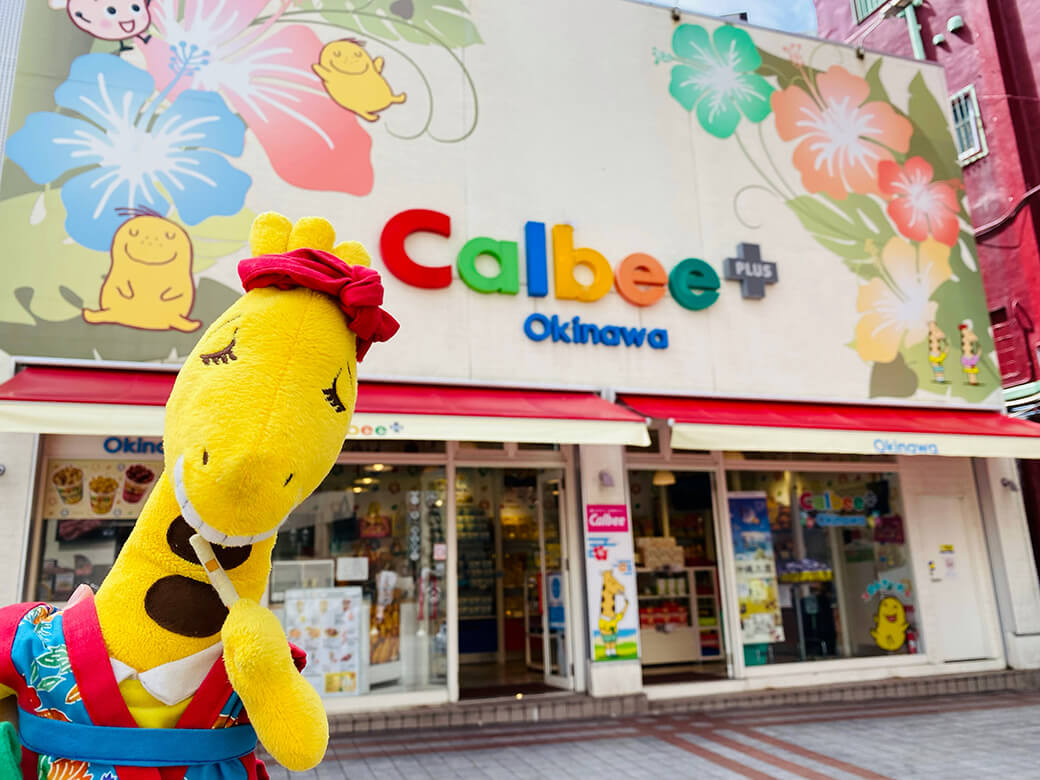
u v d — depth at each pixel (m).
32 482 6.46
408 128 8.24
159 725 1.48
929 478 10.22
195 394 1.42
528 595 9.88
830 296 9.72
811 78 10.38
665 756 6.25
